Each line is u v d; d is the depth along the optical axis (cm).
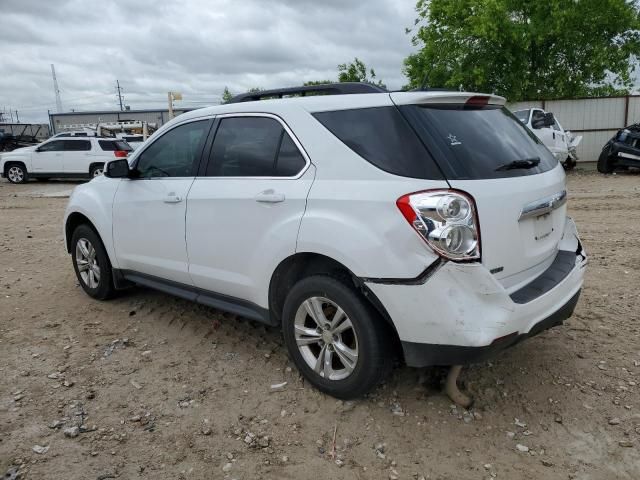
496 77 2044
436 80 2106
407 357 293
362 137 309
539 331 308
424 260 274
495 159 305
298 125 336
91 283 515
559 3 1922
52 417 319
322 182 316
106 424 313
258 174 353
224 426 312
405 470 274
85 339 429
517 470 273
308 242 313
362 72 2433
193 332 439
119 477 269
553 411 321
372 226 288
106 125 3769
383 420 315
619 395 335
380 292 287
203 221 383
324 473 273
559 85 2067
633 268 585
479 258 279
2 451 288
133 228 448
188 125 415
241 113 375
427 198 273
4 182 2084
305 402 334
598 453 284
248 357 394
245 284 363
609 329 427
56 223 1005
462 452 287
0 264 668
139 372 375
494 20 1861
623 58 2070
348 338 326
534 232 321
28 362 389
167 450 290
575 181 1491
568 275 330
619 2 1970
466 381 355
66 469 274
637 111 1891
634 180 1441
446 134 297
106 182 486
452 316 272
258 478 269
